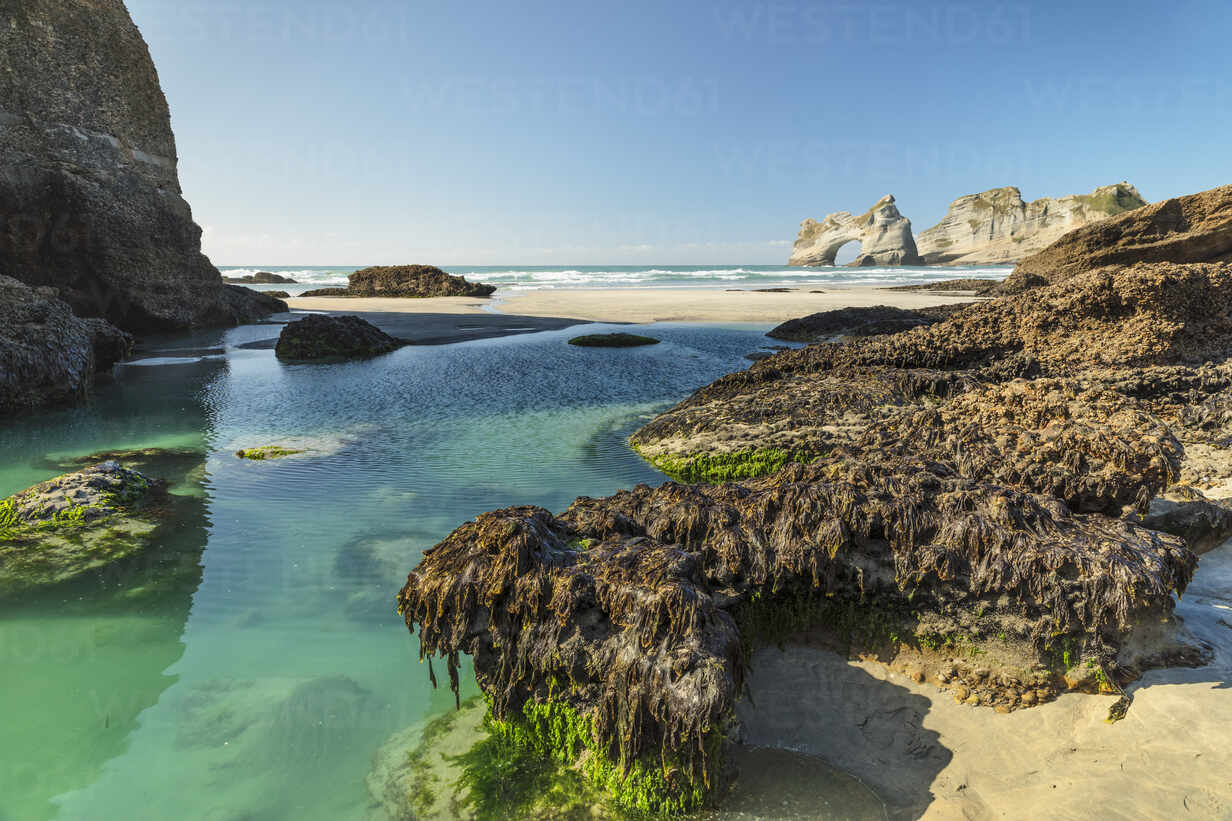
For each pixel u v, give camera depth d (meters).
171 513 6.23
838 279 82.81
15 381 10.66
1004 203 190.75
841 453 5.16
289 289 68.88
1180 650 3.73
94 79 22.47
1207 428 7.94
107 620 4.36
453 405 11.42
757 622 4.07
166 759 3.14
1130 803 2.81
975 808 2.85
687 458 7.85
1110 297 10.88
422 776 3.12
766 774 3.10
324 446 8.69
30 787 2.95
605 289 61.44
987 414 6.36
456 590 3.45
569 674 3.26
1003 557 3.74
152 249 24.64
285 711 3.53
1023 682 3.62
